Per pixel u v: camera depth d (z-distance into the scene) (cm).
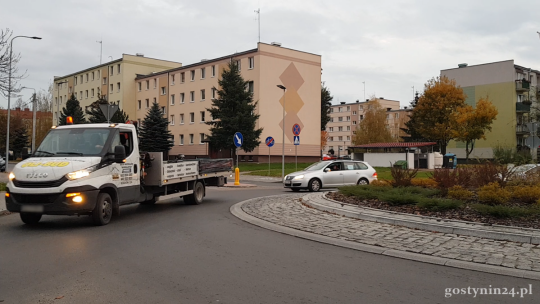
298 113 5328
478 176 1364
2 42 1741
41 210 927
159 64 7331
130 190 1132
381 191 1354
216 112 4475
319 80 5547
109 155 1047
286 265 660
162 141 4572
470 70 6450
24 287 543
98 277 587
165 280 575
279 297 510
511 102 6053
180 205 1476
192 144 5950
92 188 977
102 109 1694
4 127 5053
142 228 989
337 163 2097
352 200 1322
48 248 768
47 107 9162
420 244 793
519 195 1086
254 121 4369
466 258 693
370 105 7538
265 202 1463
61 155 1030
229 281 573
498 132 6144
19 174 951
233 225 1037
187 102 6025
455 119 5112
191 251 752
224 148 4472
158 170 1235
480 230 854
